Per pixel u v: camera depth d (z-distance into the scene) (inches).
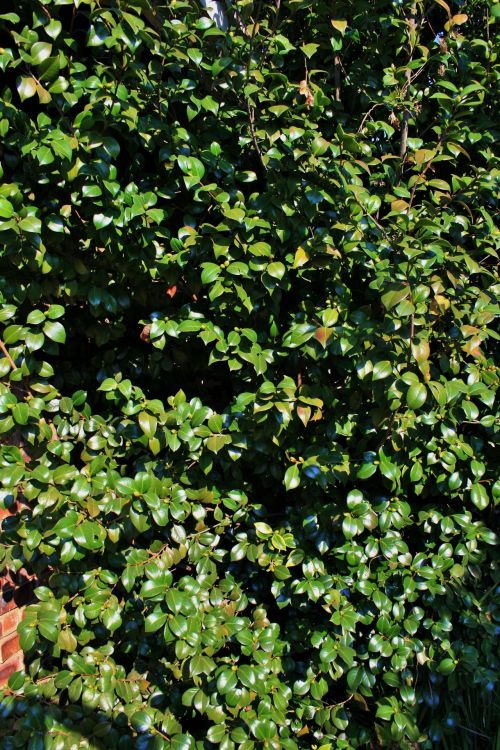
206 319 82.2
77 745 80.4
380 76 96.7
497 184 86.0
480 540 100.9
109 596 85.0
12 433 81.5
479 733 94.3
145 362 95.9
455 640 98.3
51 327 73.1
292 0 84.7
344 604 88.0
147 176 83.4
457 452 85.6
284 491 95.2
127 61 72.8
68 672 84.9
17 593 92.2
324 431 86.1
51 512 77.5
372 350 73.4
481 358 80.8
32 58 64.6
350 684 87.8
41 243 69.8
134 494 78.2
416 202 96.3
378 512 85.0
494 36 100.6
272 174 79.3
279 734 86.4
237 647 91.0
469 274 86.2
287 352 80.3
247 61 79.2
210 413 81.1
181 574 100.3
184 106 85.0
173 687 89.7
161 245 82.6
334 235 80.2
